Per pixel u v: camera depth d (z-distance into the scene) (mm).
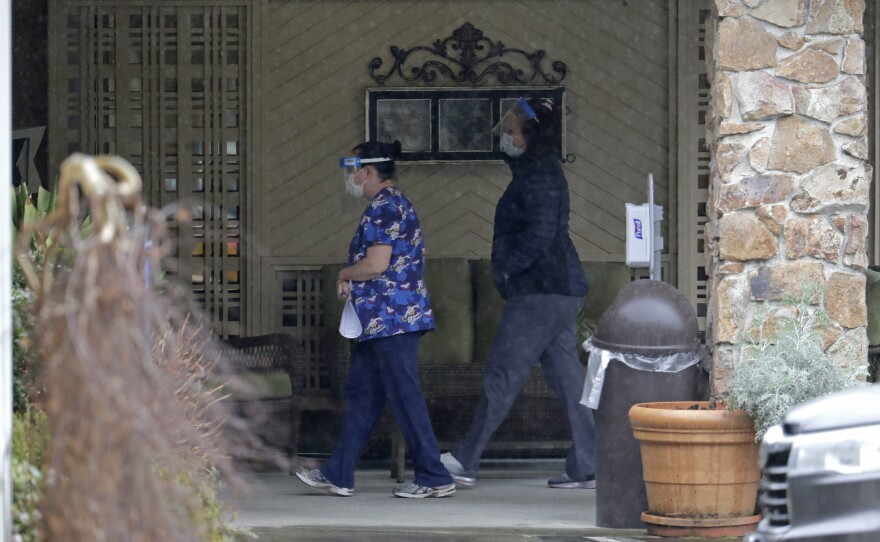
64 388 10977
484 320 33500
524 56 35531
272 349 30766
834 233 22594
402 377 26219
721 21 22719
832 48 22656
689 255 35312
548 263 27672
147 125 35562
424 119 35469
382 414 31734
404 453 31531
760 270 22625
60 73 35406
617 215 35562
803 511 14555
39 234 17000
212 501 15055
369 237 25953
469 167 35594
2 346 13898
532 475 31531
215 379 17297
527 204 27578
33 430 14633
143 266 11102
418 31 35562
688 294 35344
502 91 35406
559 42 35594
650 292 22953
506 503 26406
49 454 11664
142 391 11000
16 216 19875
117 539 10773
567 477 29078
